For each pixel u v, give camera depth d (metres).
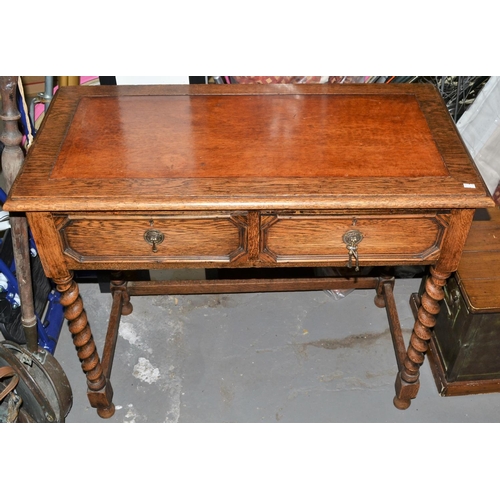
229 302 2.62
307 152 1.75
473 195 1.62
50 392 2.10
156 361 2.39
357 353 2.42
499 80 2.25
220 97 1.97
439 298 1.89
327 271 2.69
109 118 1.87
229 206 1.58
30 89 2.62
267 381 2.32
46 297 2.35
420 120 1.88
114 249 1.72
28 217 1.62
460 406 2.25
